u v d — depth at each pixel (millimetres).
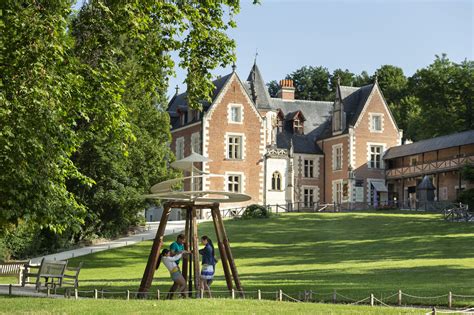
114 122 20422
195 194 20734
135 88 42656
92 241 45031
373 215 51625
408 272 26141
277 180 64750
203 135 61688
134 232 49562
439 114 78938
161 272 31406
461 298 18984
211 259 20734
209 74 22594
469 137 59688
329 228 45750
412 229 42312
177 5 21219
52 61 17156
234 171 62438
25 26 16609
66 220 18688
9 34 16766
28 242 40844
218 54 22547
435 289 20672
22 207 17203
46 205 17469
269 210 57625
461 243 35469
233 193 20375
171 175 46094
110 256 39219
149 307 16609
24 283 24641
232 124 62750
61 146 18078
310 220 50219
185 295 20281
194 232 20844
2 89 16766
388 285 22125
